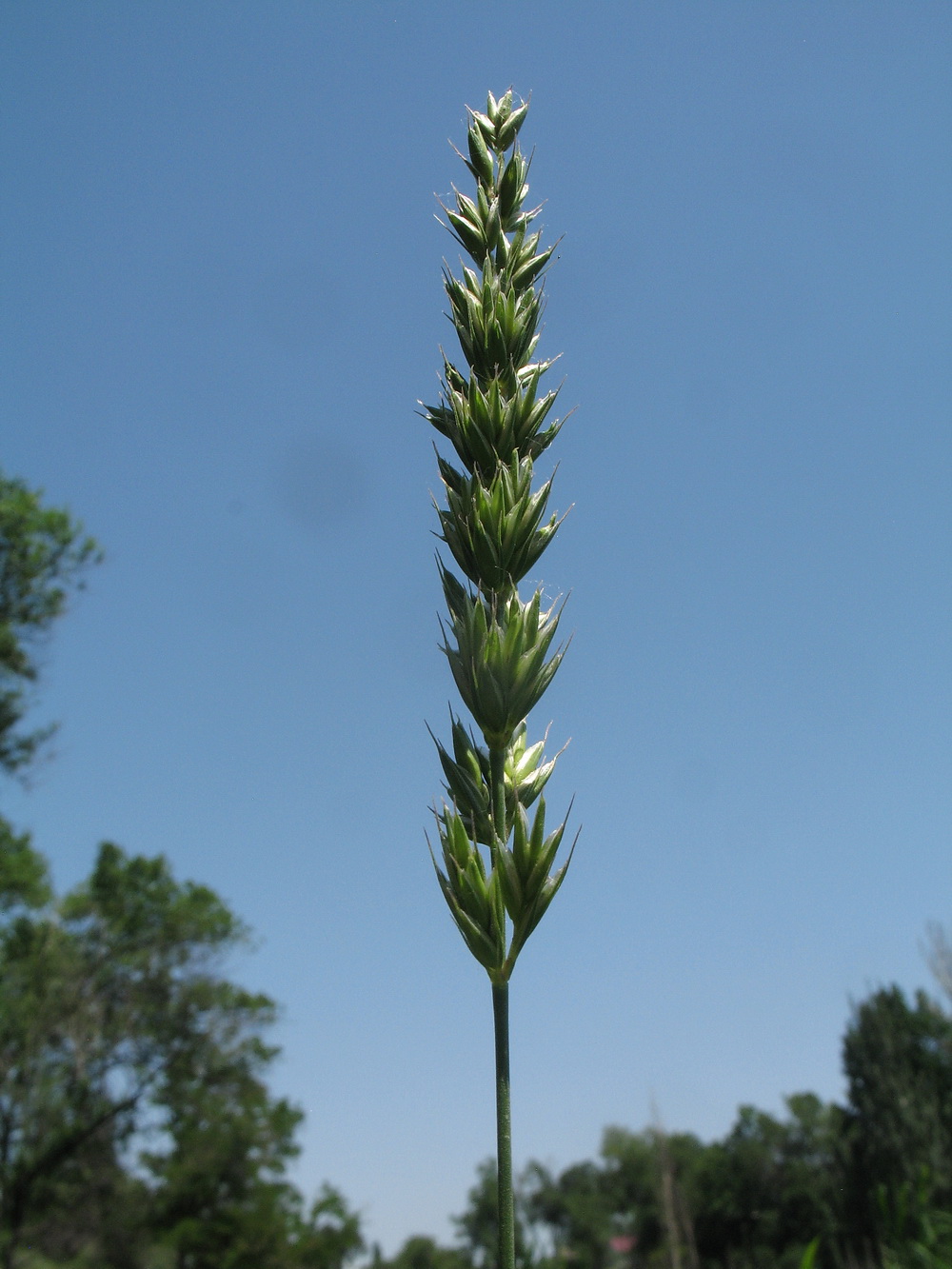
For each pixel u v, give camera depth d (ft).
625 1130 175.42
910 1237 18.11
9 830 66.28
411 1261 170.50
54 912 74.54
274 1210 91.71
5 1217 70.54
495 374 6.17
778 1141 151.12
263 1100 83.76
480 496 5.61
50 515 54.44
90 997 75.10
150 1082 76.48
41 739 55.57
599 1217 162.20
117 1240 83.76
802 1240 129.08
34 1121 70.69
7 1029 70.69
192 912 80.59
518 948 4.93
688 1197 146.82
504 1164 4.72
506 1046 4.88
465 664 5.46
